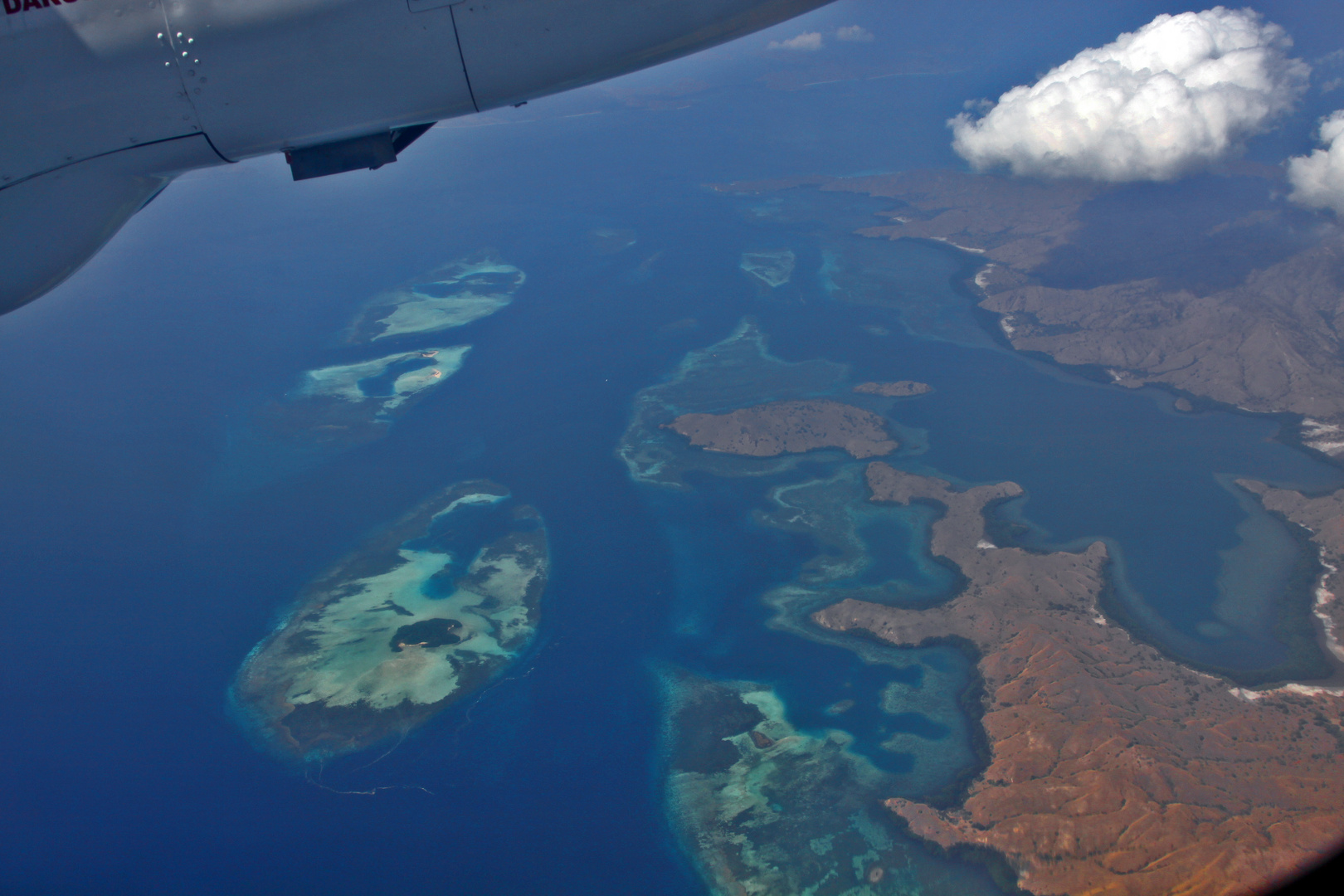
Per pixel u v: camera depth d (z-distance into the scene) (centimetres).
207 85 802
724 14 845
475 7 793
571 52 834
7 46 772
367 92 827
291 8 775
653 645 7106
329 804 5903
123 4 770
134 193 880
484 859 5488
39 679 7169
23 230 847
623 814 5753
